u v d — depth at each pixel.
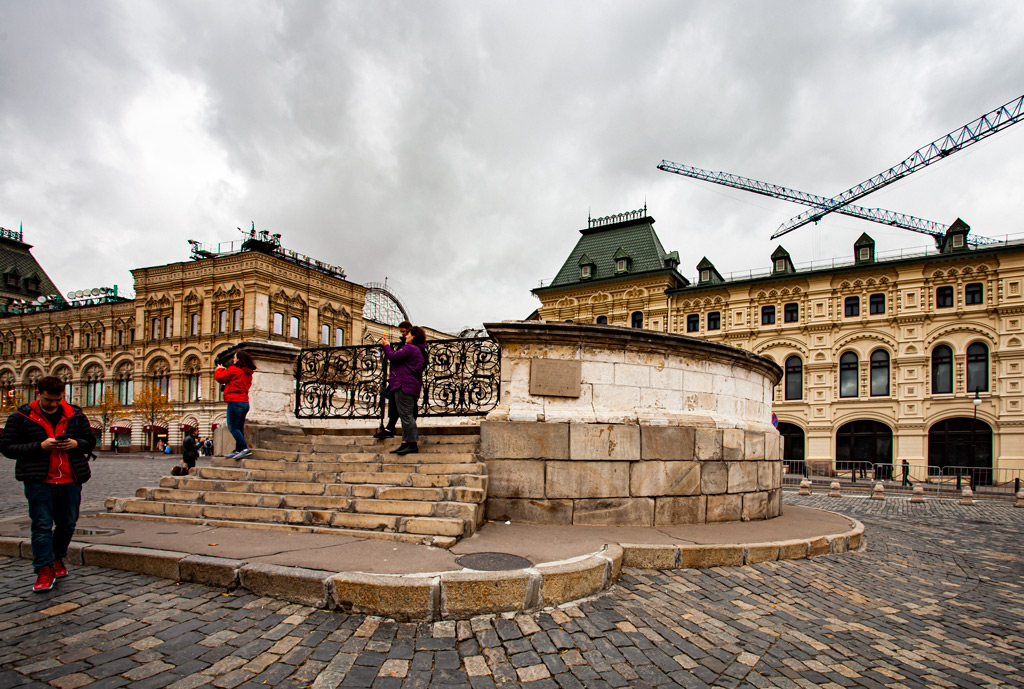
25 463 4.64
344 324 49.16
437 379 8.73
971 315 32.38
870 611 5.43
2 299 62.53
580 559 5.12
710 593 5.43
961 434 32.28
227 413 8.41
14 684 3.17
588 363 7.81
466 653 3.79
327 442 8.88
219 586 4.70
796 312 37.50
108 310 48.62
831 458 35.28
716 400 8.91
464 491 6.55
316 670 3.47
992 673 4.16
